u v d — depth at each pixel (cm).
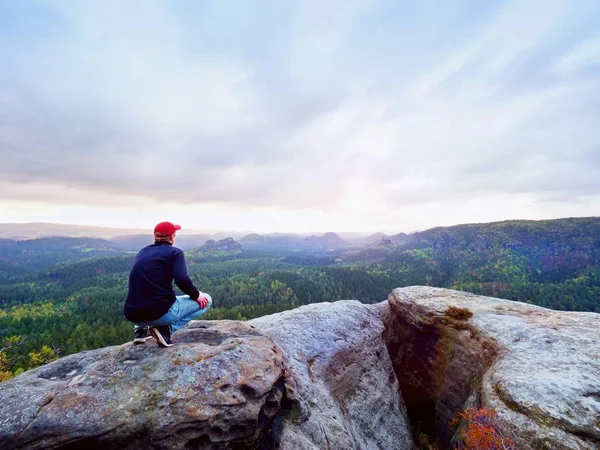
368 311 1666
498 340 1038
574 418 652
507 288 18012
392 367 1494
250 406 585
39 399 547
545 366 826
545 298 15688
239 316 9838
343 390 1145
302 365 1077
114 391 565
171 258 598
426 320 1386
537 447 641
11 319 10994
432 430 1323
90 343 7294
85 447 501
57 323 10350
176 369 607
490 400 795
